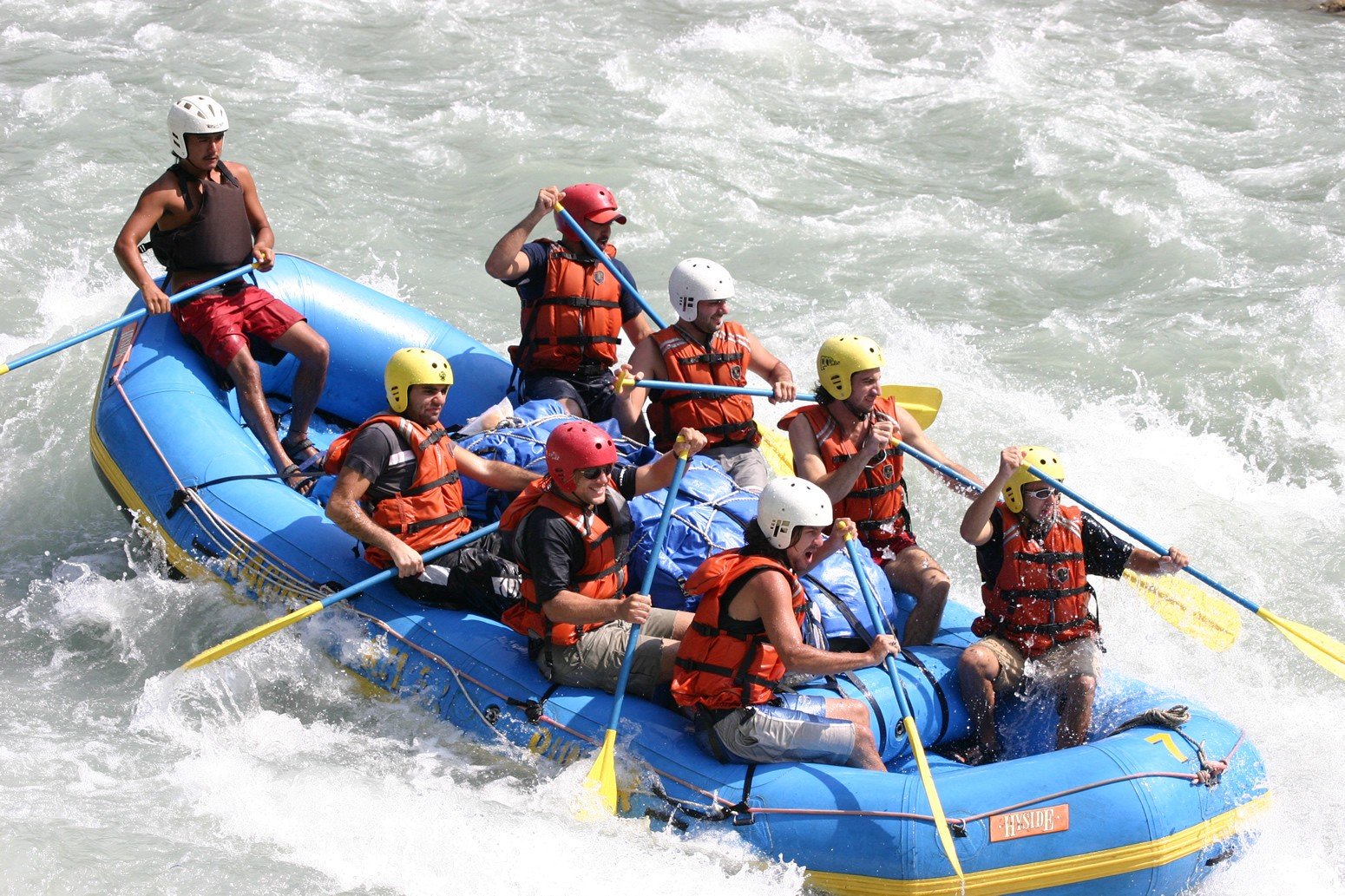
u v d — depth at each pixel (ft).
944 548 92.17
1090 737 64.44
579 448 59.16
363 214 135.95
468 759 64.13
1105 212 145.07
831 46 194.39
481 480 71.61
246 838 59.26
